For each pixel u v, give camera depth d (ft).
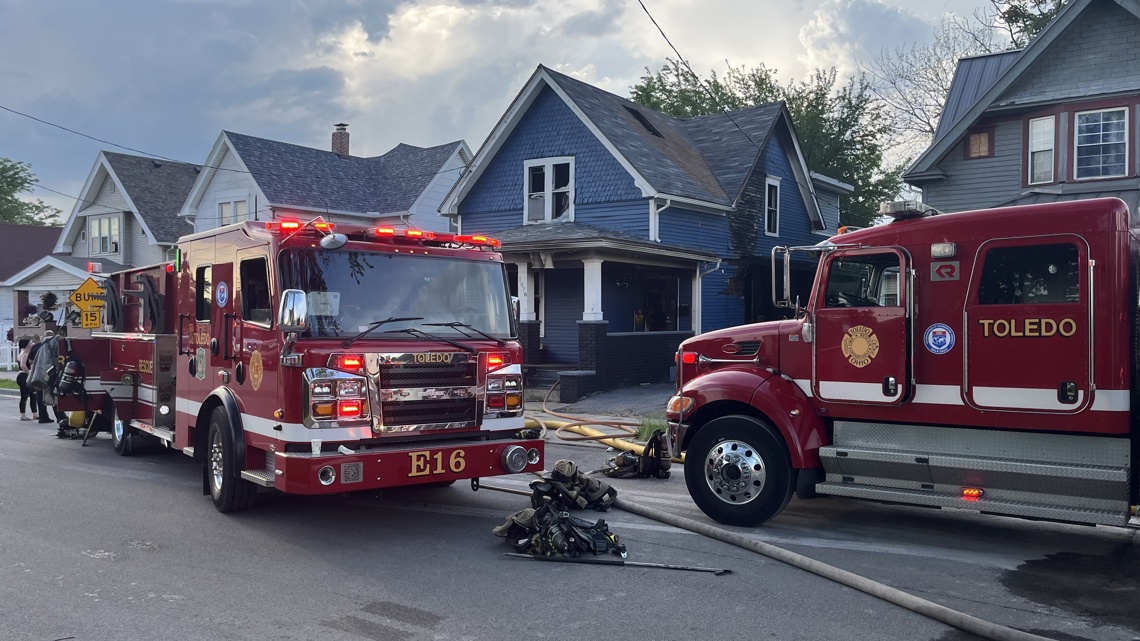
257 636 15.99
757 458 23.68
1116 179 55.77
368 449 22.27
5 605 17.79
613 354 59.00
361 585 19.07
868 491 22.38
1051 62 58.39
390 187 98.22
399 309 23.82
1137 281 20.20
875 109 126.21
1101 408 19.43
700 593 18.44
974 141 62.18
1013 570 20.10
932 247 21.63
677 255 62.64
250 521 25.12
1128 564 20.61
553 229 63.77
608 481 31.04
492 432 24.48
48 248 133.69
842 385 22.91
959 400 21.24
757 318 81.10
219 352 26.18
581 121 67.72
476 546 22.38
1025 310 20.39
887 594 17.80
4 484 30.63
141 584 19.19
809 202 86.58
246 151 91.35
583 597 18.19
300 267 22.95
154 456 37.01
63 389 36.17
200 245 27.81
